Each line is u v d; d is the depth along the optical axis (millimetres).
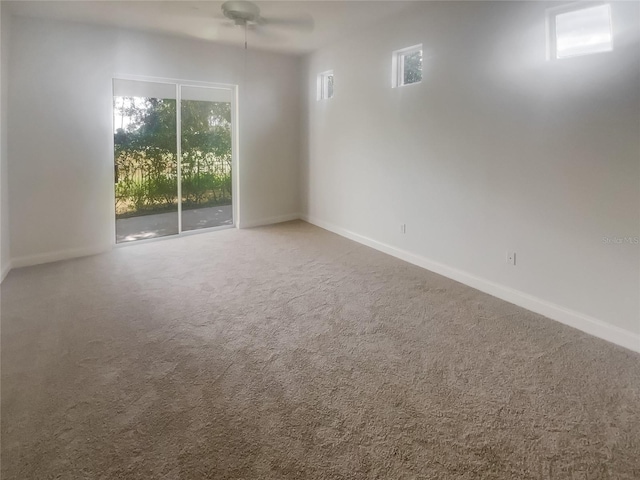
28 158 4316
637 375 2334
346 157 5516
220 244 5305
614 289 2725
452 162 3891
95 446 1733
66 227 4641
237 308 3258
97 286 3742
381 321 3037
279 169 6535
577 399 2109
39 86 4297
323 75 5973
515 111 3248
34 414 1932
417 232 4426
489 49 3408
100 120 4734
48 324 2930
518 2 3139
